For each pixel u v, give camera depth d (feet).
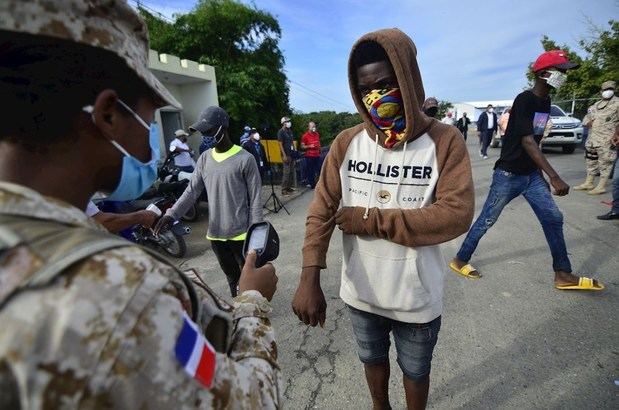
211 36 46.55
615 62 43.65
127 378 1.39
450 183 4.28
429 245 4.33
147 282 1.53
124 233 14.21
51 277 1.35
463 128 54.54
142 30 2.01
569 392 6.64
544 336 8.23
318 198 5.07
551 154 36.96
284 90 50.24
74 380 1.31
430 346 4.99
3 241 1.42
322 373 7.59
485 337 8.34
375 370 5.55
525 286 10.57
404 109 4.30
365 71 4.37
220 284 12.41
